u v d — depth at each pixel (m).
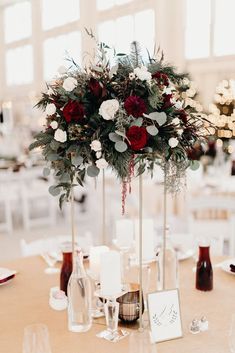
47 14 9.45
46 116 1.72
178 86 1.78
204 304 1.92
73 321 1.69
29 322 1.78
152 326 1.63
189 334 1.68
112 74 1.60
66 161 1.69
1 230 5.96
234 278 2.21
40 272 2.34
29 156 7.17
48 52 9.61
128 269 2.05
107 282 1.63
